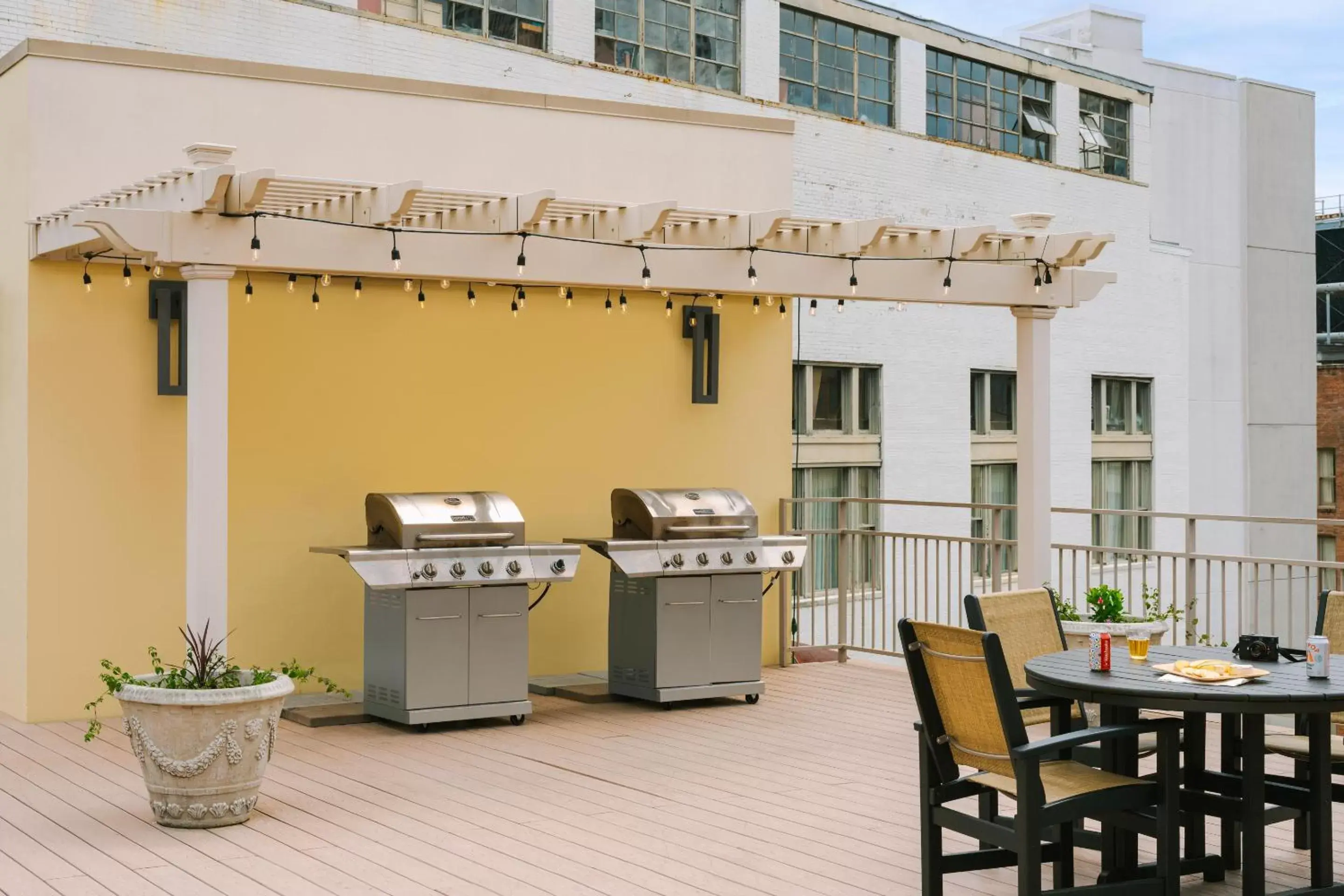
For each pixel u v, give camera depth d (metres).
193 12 10.77
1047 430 8.72
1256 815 4.53
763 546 8.70
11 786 6.39
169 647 8.20
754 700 8.67
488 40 12.55
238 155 8.31
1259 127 20.98
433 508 7.83
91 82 7.89
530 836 5.57
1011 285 8.59
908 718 8.16
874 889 4.86
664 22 14.20
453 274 7.14
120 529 8.05
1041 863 4.45
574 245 7.46
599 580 9.54
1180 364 19.36
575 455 9.43
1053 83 18.28
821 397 14.93
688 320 9.79
